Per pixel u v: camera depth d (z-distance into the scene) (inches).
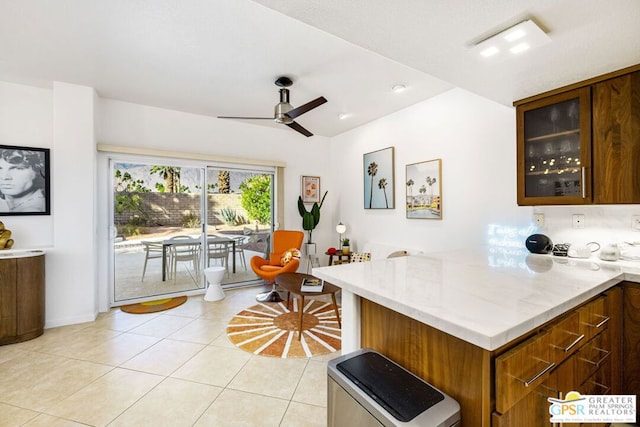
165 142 144.6
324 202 197.0
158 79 111.2
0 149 111.2
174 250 152.2
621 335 60.5
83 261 118.0
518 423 34.4
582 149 72.7
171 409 66.5
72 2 69.0
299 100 130.0
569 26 51.9
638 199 64.3
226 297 151.3
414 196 135.0
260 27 79.0
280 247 163.9
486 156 106.1
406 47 59.5
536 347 36.4
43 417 63.3
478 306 37.4
